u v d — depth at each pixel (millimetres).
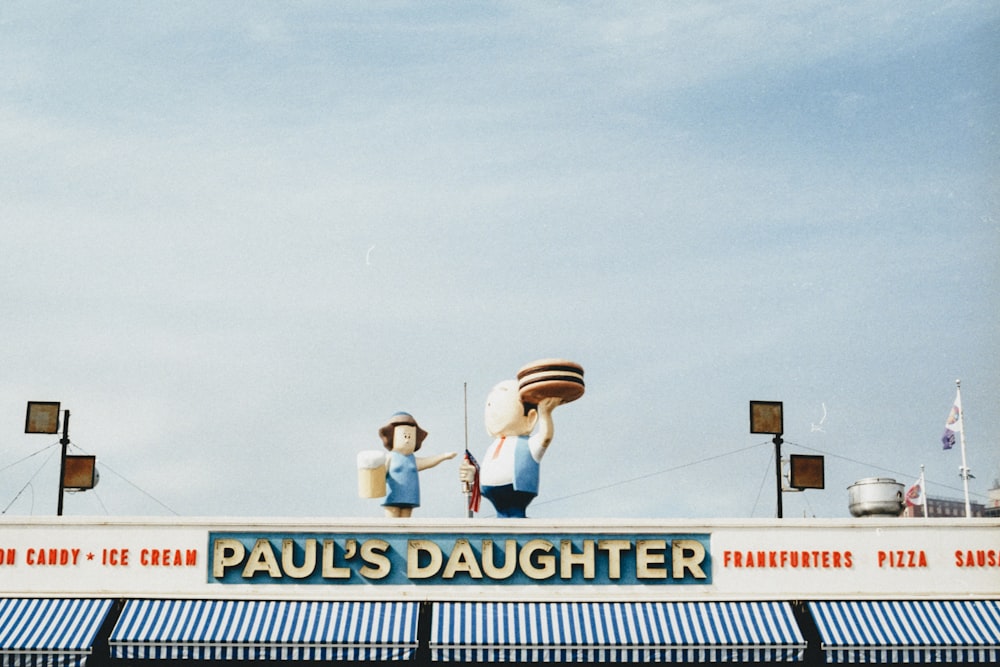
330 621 33219
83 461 40062
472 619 33219
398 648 32781
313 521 34000
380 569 33750
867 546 34094
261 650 32719
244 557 33875
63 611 33156
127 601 33625
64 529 33875
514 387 35844
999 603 33906
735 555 34000
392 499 35625
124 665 33406
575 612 33469
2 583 33469
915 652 33062
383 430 36312
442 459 36750
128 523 34000
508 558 33844
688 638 32938
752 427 39156
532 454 35312
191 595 33625
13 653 32312
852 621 33500
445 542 33906
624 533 34094
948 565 34031
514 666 33156
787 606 33812
